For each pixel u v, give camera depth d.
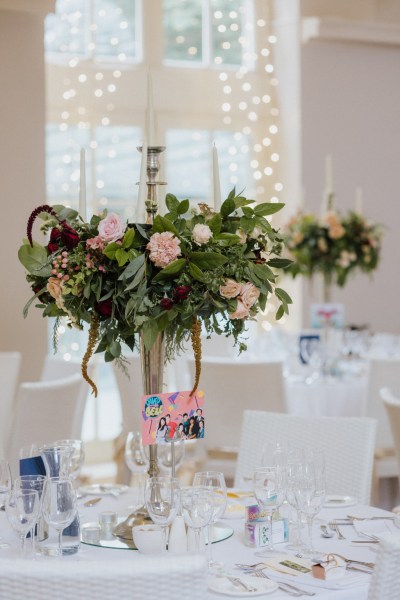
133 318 2.46
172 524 2.38
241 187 8.16
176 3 7.85
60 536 2.32
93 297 2.48
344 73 8.16
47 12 6.28
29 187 6.37
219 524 2.68
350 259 5.99
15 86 6.32
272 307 8.17
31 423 4.18
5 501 2.45
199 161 7.99
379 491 5.35
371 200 8.27
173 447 2.60
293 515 2.76
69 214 2.60
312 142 8.06
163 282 2.45
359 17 8.28
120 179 7.54
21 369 6.36
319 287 8.01
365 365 5.88
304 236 6.01
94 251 2.43
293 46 8.07
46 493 2.25
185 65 7.90
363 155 8.24
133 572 1.70
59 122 7.31
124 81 7.58
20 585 1.73
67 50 7.37
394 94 8.34
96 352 2.55
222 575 2.20
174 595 1.71
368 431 3.32
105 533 2.55
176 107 7.86
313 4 8.08
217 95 8.04
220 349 6.45
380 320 8.31
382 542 1.89
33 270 2.56
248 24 8.17
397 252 8.36
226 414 4.75
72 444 2.77
